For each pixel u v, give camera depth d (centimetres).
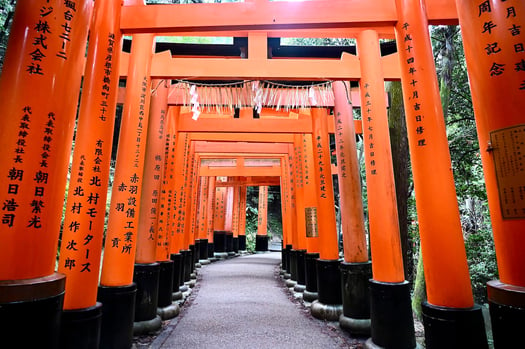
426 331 341
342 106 638
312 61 548
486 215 868
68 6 266
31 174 238
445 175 354
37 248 235
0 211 227
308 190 814
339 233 1544
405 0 404
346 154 613
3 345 206
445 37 684
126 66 589
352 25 430
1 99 242
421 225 364
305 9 439
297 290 894
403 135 692
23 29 249
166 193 687
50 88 250
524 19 226
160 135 607
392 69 604
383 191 471
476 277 776
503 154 227
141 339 515
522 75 222
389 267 452
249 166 1578
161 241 671
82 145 384
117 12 433
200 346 494
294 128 837
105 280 441
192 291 922
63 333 321
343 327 555
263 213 2205
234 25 441
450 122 845
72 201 370
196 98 664
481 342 318
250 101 691
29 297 217
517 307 200
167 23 439
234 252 2039
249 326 595
